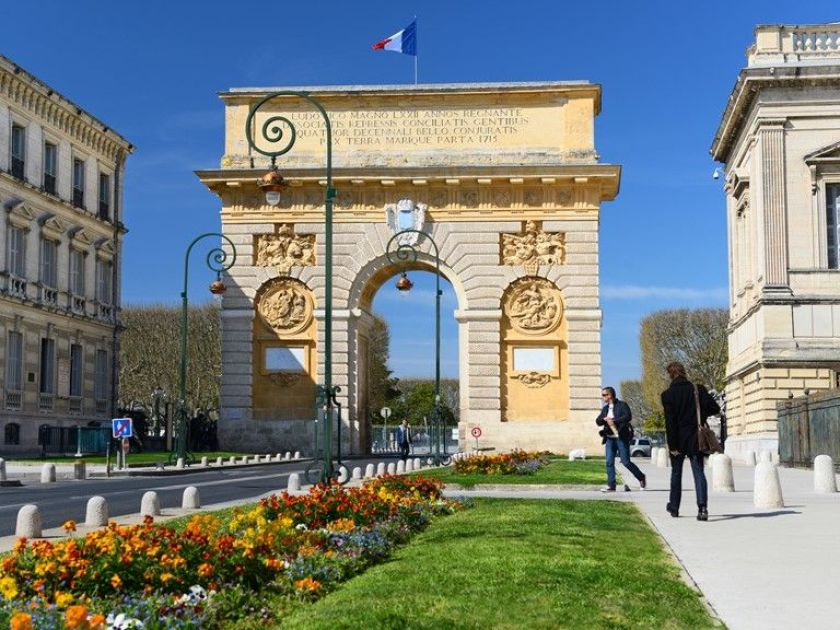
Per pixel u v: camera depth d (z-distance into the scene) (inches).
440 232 2726.4
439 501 991.6
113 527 547.2
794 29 2293.3
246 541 564.7
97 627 365.4
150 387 4121.6
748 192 2506.2
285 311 2746.1
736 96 2393.0
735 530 762.2
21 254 2598.4
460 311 2706.7
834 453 1699.1
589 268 2687.0
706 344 4320.9
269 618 442.9
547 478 1423.5
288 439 2719.0
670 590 488.1
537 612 430.6
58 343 2770.7
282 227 2753.4
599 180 2677.2
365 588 500.4
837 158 2204.7
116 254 3213.6
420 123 2760.8
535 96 2736.2
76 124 2896.2
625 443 1243.2
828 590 502.3
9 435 2498.8
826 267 2213.3
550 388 2682.1
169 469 2079.2
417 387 6176.2
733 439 2655.0
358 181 2709.2
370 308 2928.2
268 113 2795.3
